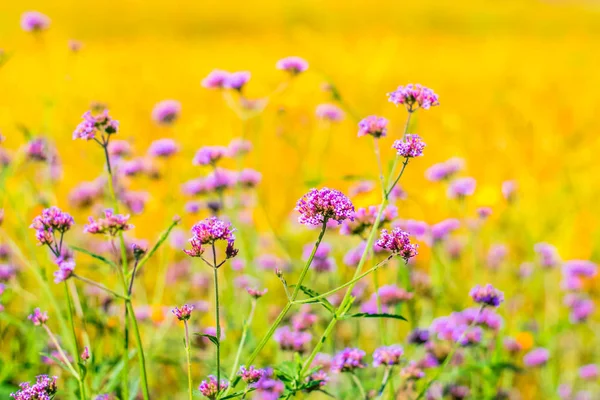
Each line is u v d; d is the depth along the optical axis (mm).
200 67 8789
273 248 2955
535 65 9438
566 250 2980
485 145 4812
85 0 17797
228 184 2311
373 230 1836
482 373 2072
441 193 2928
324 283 2463
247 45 11961
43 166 2475
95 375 1979
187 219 3049
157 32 15125
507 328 2307
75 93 4449
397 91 1843
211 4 19172
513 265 2885
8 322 2104
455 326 2137
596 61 10094
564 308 2738
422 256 2643
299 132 3662
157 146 2336
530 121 4926
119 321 2160
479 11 19562
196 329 2170
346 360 1910
